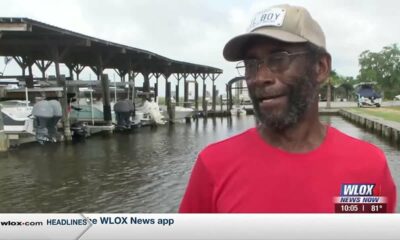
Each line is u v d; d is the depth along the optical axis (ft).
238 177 5.15
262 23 5.19
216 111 162.81
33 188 36.73
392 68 281.74
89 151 61.05
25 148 62.59
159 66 139.54
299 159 5.03
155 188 36.32
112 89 96.12
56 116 67.36
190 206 5.53
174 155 57.47
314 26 5.18
